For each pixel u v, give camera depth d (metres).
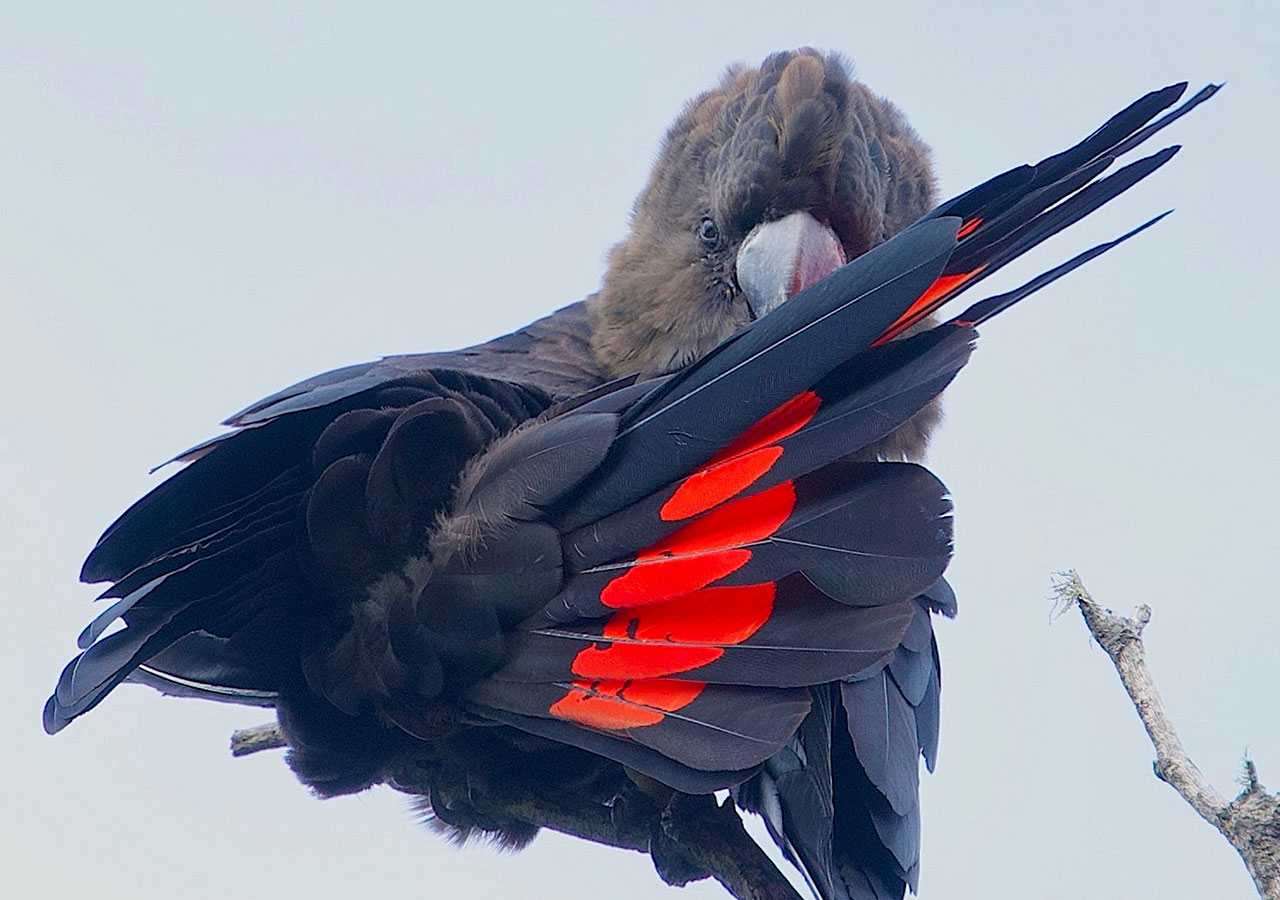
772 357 5.04
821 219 5.20
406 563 5.12
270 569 5.12
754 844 5.13
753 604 5.05
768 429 5.04
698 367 5.06
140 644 5.09
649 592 5.06
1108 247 5.04
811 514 5.04
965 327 5.03
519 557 5.08
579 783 5.17
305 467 5.12
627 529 5.06
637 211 5.25
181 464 5.13
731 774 5.04
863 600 5.03
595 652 5.07
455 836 5.19
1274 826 5.03
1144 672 5.06
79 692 5.07
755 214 5.20
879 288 5.03
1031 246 5.05
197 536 5.10
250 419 5.11
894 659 5.15
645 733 5.05
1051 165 5.04
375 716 5.15
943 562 5.02
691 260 5.21
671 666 5.05
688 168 5.23
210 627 5.13
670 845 5.15
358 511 5.11
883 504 5.03
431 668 5.11
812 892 5.10
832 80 5.21
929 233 5.02
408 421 5.11
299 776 5.18
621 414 5.07
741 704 5.04
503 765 5.16
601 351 5.23
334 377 5.15
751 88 5.23
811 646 5.04
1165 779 5.05
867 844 5.11
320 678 5.14
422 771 5.18
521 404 5.14
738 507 5.05
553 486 5.07
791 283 5.18
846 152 5.20
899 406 5.03
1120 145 5.04
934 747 5.20
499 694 5.09
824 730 5.11
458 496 5.11
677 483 5.05
